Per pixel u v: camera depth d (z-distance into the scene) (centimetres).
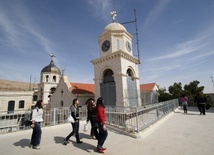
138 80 1648
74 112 580
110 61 1474
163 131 748
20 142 611
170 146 529
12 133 738
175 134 681
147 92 1914
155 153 471
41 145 563
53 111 959
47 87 3547
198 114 1282
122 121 805
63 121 1026
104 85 1507
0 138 676
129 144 567
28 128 859
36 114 540
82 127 895
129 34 1686
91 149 516
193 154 452
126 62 1477
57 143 586
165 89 3306
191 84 3039
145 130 725
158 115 1005
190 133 685
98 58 1558
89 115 659
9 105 2512
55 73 3781
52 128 877
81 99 1922
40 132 539
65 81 2247
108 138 659
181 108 1928
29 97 2781
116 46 1547
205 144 533
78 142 584
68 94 2080
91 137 662
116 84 1380
